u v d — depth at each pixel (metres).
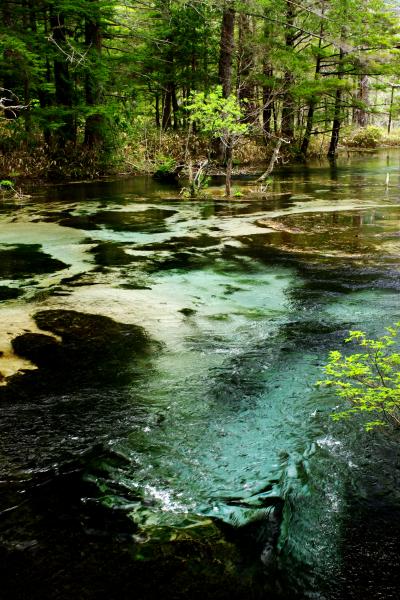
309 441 3.11
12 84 17.38
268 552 2.27
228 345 4.55
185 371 4.07
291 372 4.02
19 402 3.61
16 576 2.13
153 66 22.25
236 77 21.30
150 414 3.45
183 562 2.21
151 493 2.65
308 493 2.65
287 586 2.11
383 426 3.24
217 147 21.12
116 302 5.67
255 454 2.99
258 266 7.05
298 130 27.05
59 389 3.79
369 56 22.06
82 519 2.46
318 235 8.87
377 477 2.78
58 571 2.16
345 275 6.53
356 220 10.15
